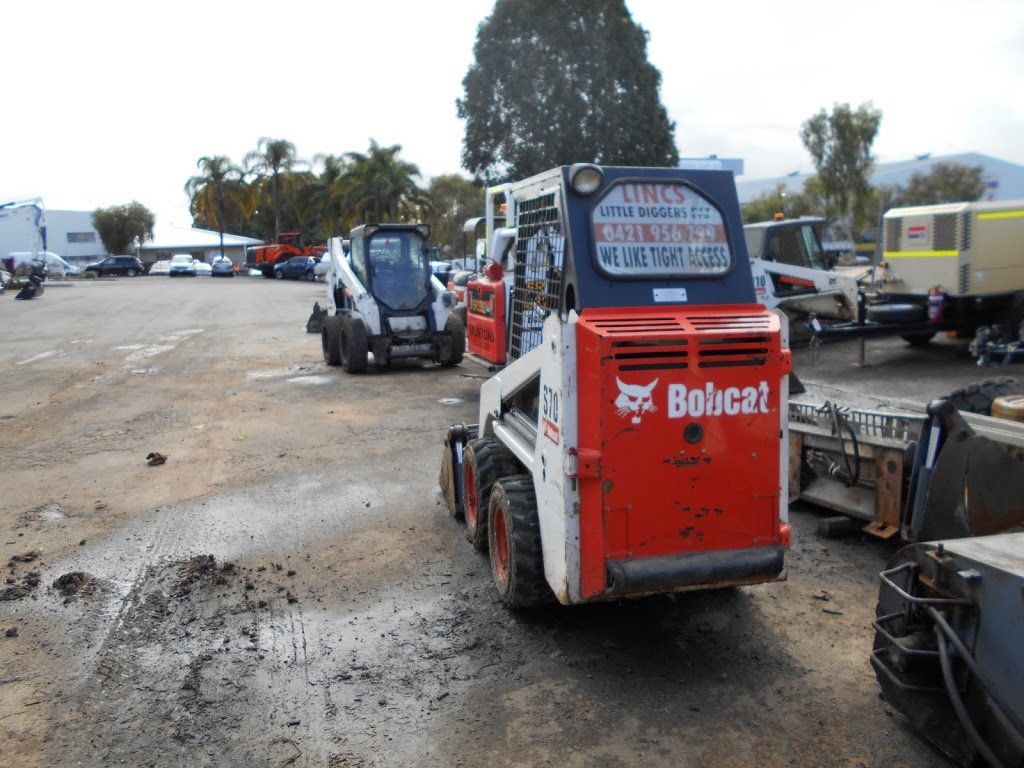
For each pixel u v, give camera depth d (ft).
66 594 17.21
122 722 12.66
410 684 13.57
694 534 12.94
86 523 21.52
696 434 12.73
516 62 100.63
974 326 42.65
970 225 40.01
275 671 14.08
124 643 15.15
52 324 72.08
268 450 28.50
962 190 138.10
